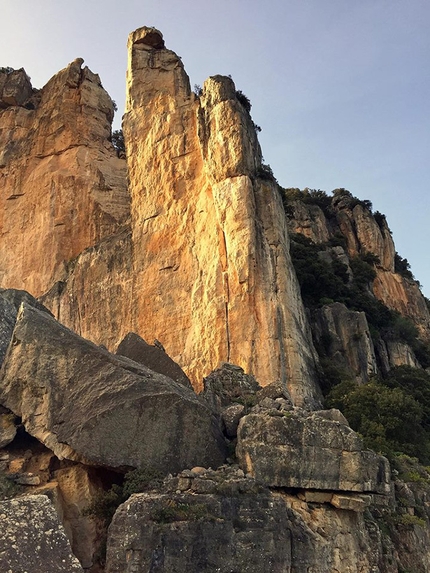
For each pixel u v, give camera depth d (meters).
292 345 34.97
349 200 84.06
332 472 17.31
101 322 44.81
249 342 34.81
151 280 43.31
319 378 39.50
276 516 15.16
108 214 52.53
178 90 49.12
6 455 18.92
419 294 79.38
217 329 36.31
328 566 16.03
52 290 49.25
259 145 43.84
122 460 17.61
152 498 14.57
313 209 79.94
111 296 45.09
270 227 38.25
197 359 36.81
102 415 17.98
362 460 17.66
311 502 17.20
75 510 17.47
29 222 55.66
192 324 38.94
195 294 39.69
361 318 48.31
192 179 44.25
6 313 23.11
